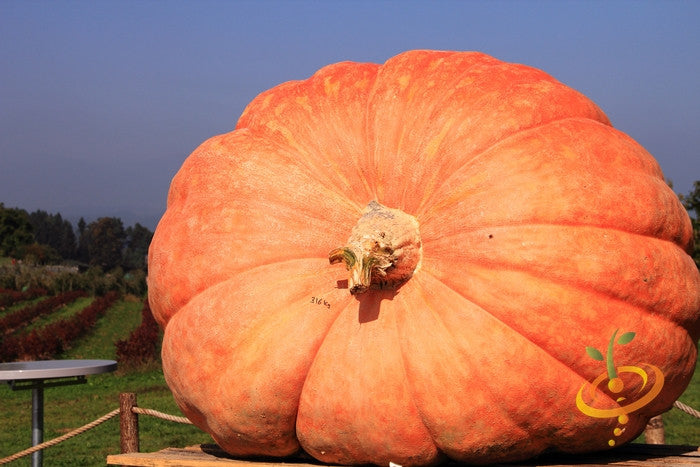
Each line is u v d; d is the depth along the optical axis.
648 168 3.93
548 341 3.52
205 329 4.02
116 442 10.46
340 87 4.34
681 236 3.97
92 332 29.98
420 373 3.59
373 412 3.67
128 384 16.42
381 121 4.08
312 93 4.38
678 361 3.84
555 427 3.67
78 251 159.38
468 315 3.57
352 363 3.72
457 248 3.68
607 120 4.34
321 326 3.84
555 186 3.63
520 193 3.63
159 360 19.81
